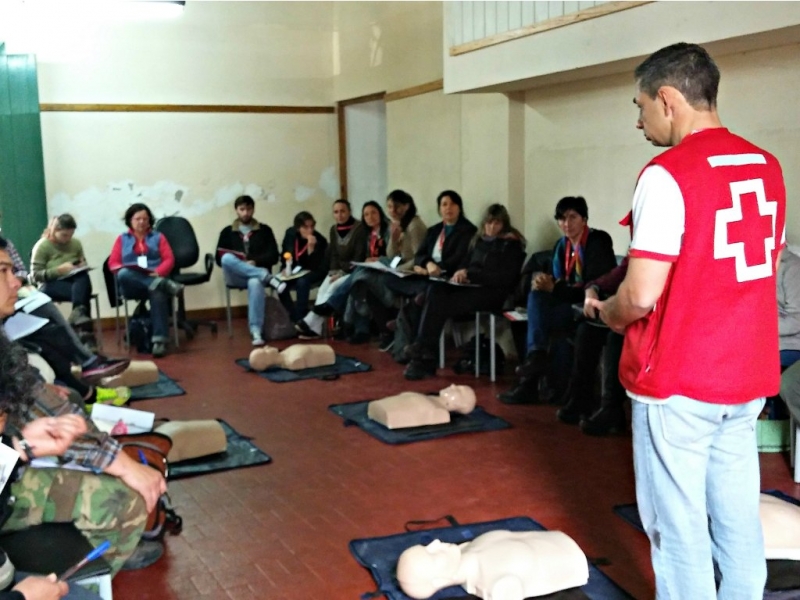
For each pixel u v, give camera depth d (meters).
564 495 3.46
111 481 2.29
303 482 3.70
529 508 3.33
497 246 5.53
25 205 7.18
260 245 7.42
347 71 8.31
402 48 7.38
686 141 1.95
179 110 8.02
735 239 1.91
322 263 7.41
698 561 2.00
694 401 1.95
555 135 5.83
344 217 7.30
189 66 8.02
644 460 2.04
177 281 7.17
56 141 7.64
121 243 6.92
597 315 2.17
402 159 7.59
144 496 2.31
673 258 1.90
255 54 8.25
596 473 3.70
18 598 1.62
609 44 4.37
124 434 3.10
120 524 2.27
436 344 5.59
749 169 1.95
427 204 7.30
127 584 2.80
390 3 7.49
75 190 7.75
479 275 5.49
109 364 4.62
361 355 6.36
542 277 4.89
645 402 2.00
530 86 5.50
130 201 7.96
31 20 7.36
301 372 5.79
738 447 2.04
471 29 5.46
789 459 3.79
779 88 4.31
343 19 8.29
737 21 3.70
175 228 7.48
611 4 4.32
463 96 6.48
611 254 4.77
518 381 4.94
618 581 2.71
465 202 6.60
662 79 2.00
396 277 6.21
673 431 1.97
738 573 2.07
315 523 3.25
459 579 2.61
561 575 2.62
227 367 6.07
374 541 3.03
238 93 8.23
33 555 2.00
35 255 6.64
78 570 1.92
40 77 7.51
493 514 3.28
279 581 2.79
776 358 2.03
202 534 3.18
